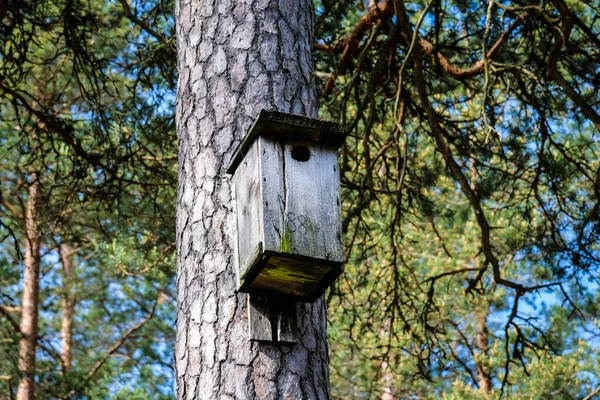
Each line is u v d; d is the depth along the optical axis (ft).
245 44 14.02
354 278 33.27
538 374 32.55
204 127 13.64
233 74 13.82
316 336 12.50
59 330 50.52
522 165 23.84
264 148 12.31
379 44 24.26
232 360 12.05
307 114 13.80
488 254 21.75
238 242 12.53
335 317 32.73
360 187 23.77
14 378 41.27
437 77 24.49
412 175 25.30
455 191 36.09
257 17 14.23
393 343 32.63
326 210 12.27
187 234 13.17
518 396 32.71
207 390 12.03
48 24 23.80
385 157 23.90
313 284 12.33
